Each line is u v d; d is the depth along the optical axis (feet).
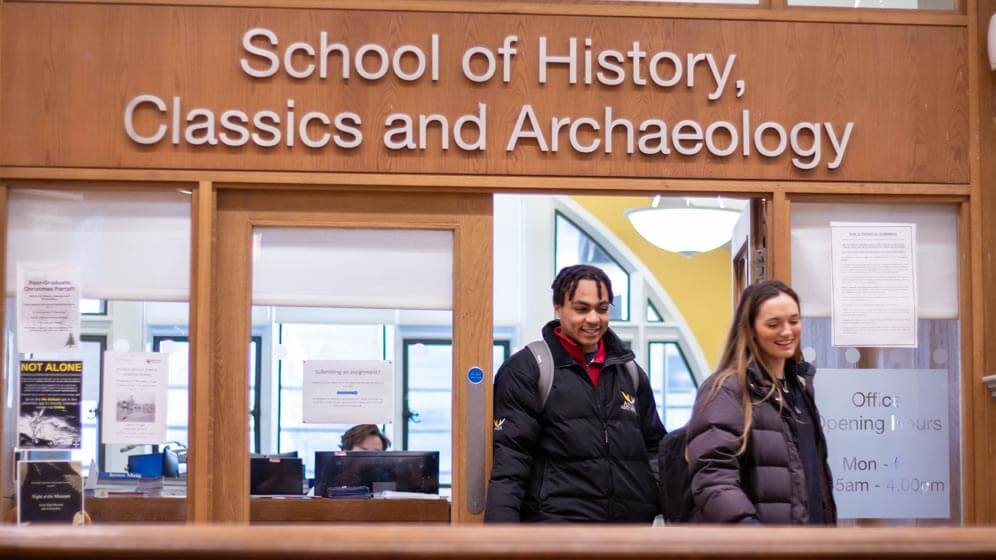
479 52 14.78
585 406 13.60
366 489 15.24
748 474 11.51
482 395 14.80
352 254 14.90
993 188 15.11
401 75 14.70
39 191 14.64
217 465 14.57
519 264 35.81
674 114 14.92
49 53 14.47
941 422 15.23
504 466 13.44
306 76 14.64
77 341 14.57
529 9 14.87
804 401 12.08
